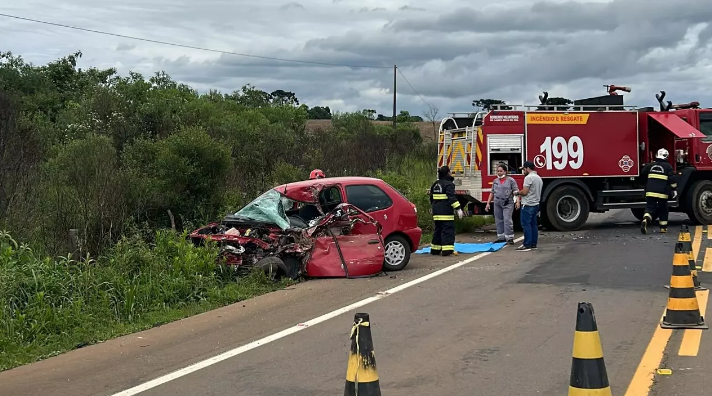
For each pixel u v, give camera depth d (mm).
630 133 18750
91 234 11984
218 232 12328
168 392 6266
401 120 59156
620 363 6699
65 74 37219
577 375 4125
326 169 23641
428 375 6504
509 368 6641
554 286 10734
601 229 18891
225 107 32938
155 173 14680
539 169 18172
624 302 9438
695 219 19266
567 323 8344
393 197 12883
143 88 24797
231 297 10383
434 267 13016
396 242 12742
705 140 19094
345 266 11883
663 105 19562
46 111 30609
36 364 7477
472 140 18281
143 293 9945
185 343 8062
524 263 13117
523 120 18047
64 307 9109
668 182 17547
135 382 6621
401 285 11172
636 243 15594
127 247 11266
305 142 27391
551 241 16406
